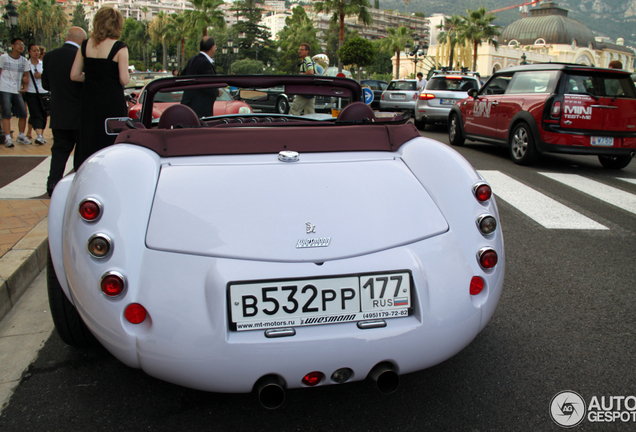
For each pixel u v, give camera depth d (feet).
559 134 24.23
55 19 280.10
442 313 5.72
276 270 5.42
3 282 9.31
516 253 12.92
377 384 5.73
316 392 6.86
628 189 21.08
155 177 6.05
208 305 5.29
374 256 5.69
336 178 6.30
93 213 5.49
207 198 5.83
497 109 28.17
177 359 5.29
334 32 369.91
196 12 217.97
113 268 5.36
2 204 15.19
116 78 15.05
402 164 6.77
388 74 419.33
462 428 6.09
